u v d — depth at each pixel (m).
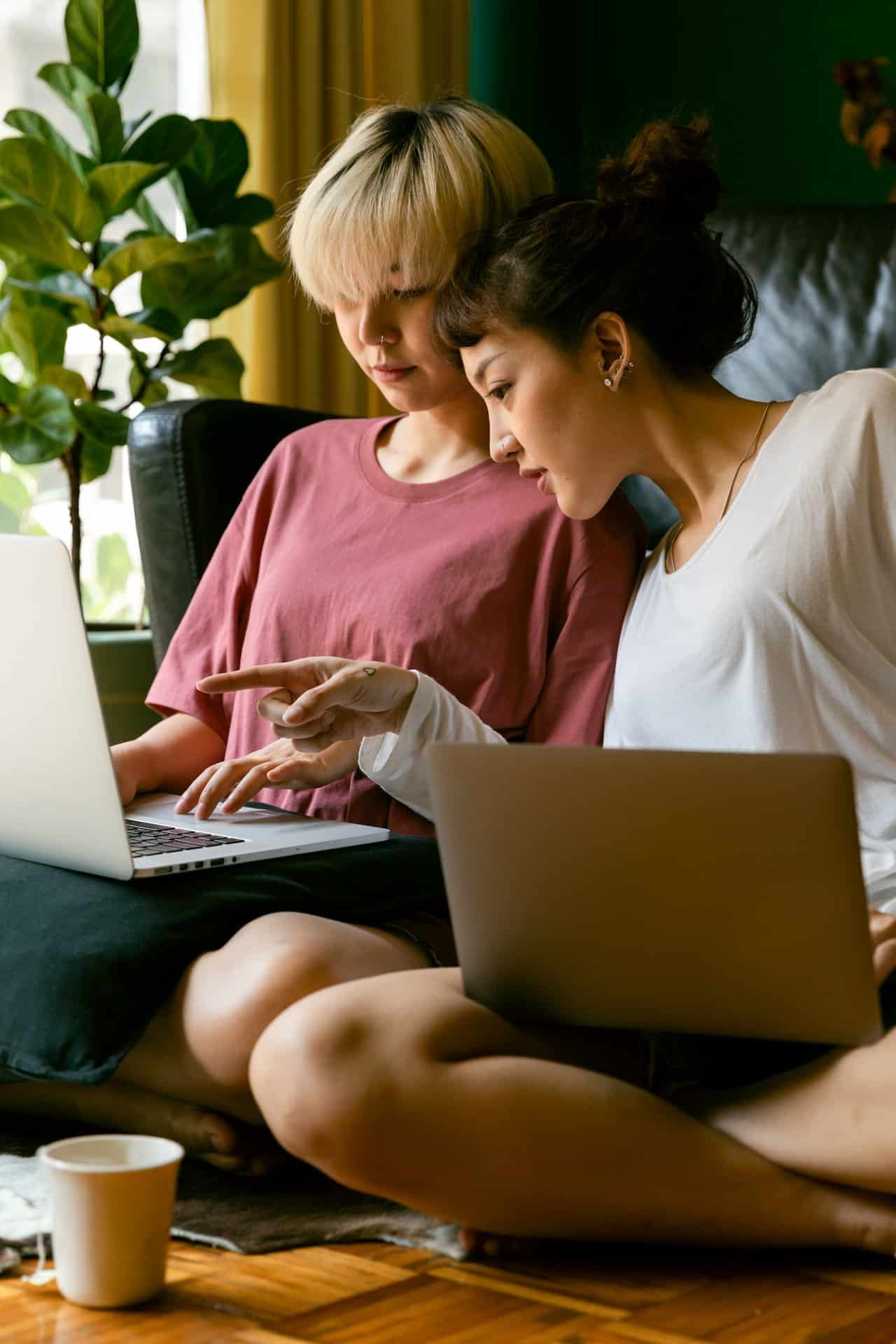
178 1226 1.20
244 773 1.60
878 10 3.41
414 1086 1.11
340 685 1.49
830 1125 1.13
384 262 1.69
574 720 1.67
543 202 1.59
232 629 1.87
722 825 1.02
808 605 1.41
